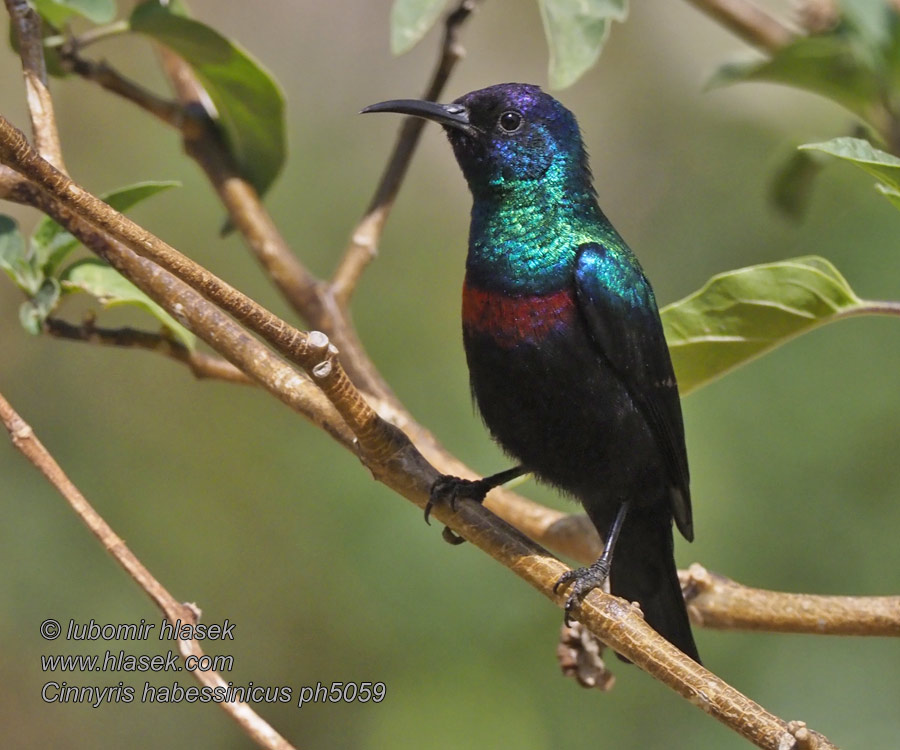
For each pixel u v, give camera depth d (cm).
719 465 1145
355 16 1623
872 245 1191
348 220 1403
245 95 778
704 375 679
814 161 920
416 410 1272
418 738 1141
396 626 1167
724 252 1358
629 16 1538
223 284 461
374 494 1222
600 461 681
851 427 1161
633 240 1420
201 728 1250
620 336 671
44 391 1280
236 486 1278
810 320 636
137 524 1248
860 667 1133
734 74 852
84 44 758
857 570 1128
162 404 1306
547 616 1152
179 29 736
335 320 768
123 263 581
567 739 1146
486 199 707
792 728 434
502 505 714
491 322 674
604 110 1523
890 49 797
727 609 624
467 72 1605
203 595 1234
